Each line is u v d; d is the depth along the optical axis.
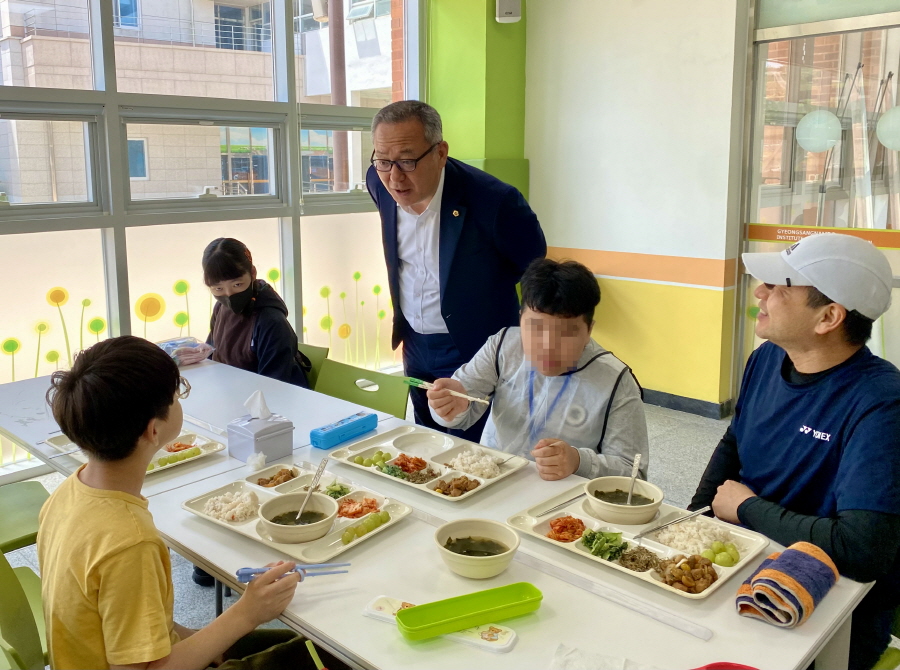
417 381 2.05
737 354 4.28
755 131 4.02
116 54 3.32
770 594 1.14
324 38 4.14
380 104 4.57
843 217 3.78
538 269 1.71
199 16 3.61
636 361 4.52
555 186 4.73
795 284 1.40
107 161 3.35
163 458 1.77
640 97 4.22
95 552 1.08
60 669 1.11
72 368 1.14
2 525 2.02
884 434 1.31
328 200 4.32
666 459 3.61
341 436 1.92
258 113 3.86
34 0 3.09
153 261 3.62
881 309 1.38
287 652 1.41
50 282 3.32
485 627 1.13
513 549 1.28
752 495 1.47
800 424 1.47
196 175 3.72
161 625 1.07
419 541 1.41
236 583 1.27
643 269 4.38
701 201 4.07
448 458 1.82
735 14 3.78
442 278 2.47
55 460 1.81
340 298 4.49
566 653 1.07
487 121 4.52
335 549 1.37
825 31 3.65
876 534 1.24
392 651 1.08
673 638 1.12
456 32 4.52
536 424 1.88
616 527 1.44
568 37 4.48
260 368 2.72
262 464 1.76
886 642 1.43
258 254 4.06
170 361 1.19
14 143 3.10
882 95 3.55
